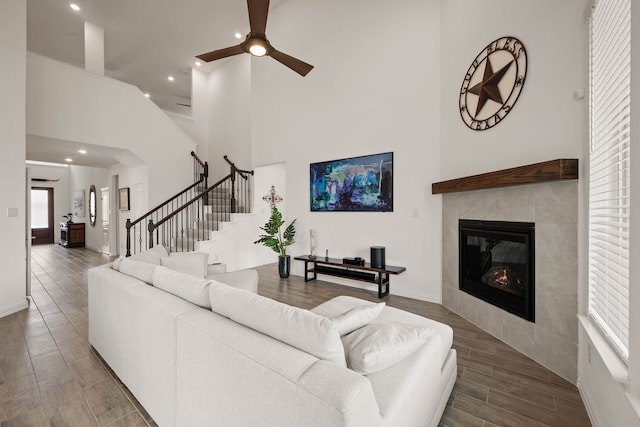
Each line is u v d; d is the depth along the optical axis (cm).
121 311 192
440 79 354
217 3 534
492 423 163
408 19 382
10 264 324
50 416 166
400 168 391
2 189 316
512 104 251
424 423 134
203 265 321
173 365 145
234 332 123
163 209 595
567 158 201
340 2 449
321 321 111
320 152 476
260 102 571
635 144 121
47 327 287
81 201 948
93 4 532
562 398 185
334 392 85
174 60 712
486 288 280
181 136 626
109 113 511
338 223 457
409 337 133
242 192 656
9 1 319
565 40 207
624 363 138
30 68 421
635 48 122
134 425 161
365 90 423
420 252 377
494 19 269
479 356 235
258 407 103
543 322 221
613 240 155
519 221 241
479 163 291
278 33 538
